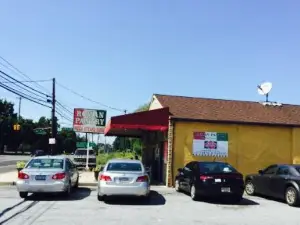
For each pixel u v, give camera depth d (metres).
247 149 22.61
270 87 26.67
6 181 21.19
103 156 53.03
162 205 14.99
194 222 11.91
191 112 22.84
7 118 101.62
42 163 16.50
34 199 15.68
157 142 25.78
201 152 21.97
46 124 109.25
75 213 12.73
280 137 23.16
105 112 33.66
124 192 14.79
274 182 17.11
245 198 17.98
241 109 24.88
